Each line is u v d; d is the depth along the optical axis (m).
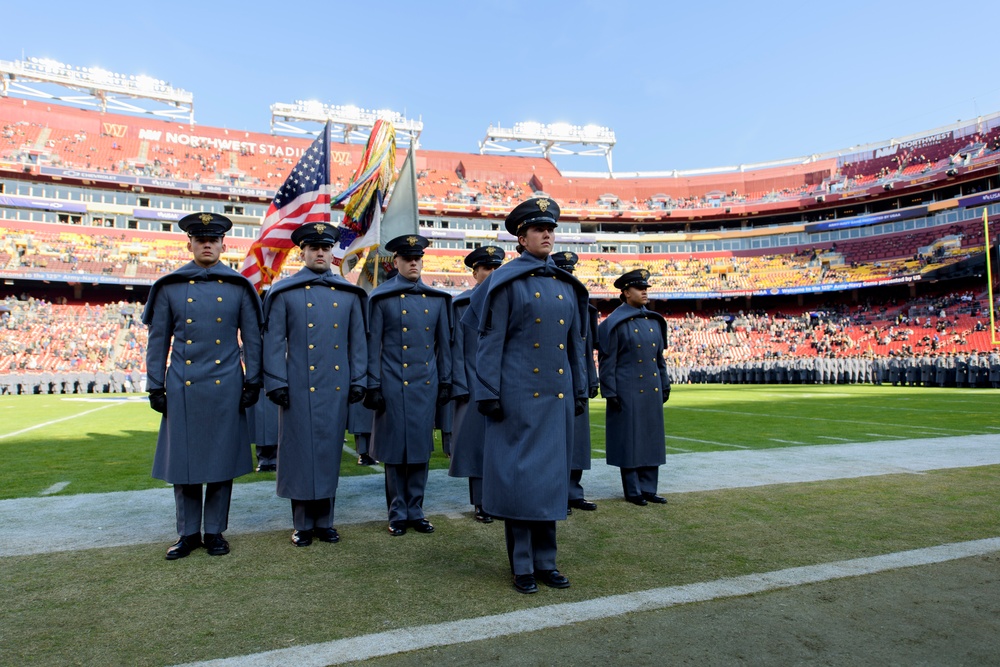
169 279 4.67
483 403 3.80
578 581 3.68
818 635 2.89
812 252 54.66
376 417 5.29
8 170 43.75
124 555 4.28
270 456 8.32
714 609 3.21
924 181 50.34
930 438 9.89
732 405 17.80
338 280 5.25
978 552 4.12
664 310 56.91
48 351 34.94
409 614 3.21
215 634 2.98
